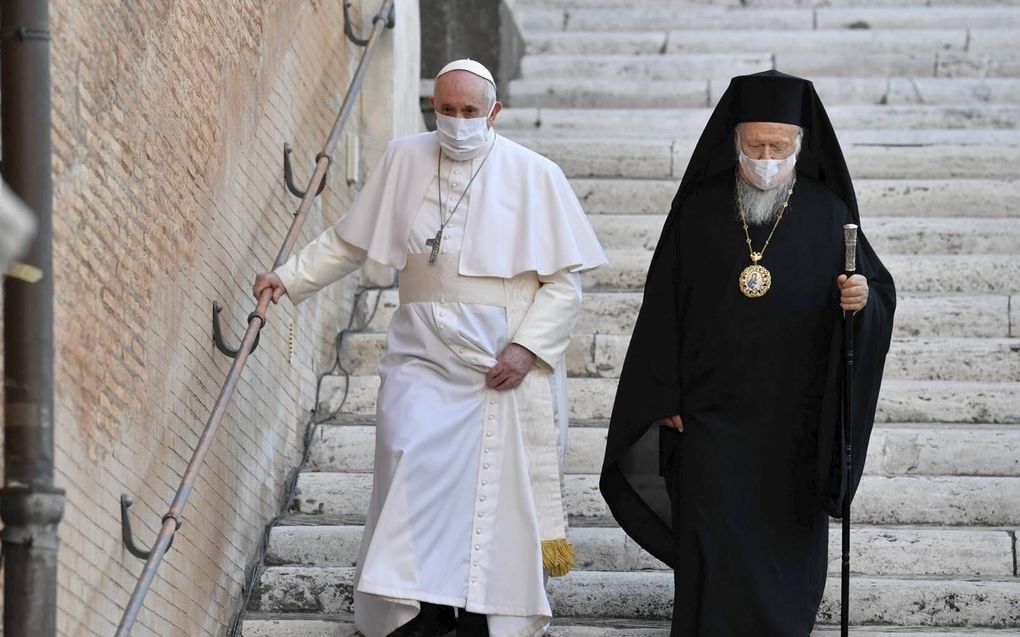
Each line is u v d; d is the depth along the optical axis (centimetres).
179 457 1770
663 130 3238
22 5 1355
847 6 3803
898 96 3338
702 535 1734
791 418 1762
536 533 1772
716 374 1775
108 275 1564
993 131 3050
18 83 1354
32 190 1351
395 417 1780
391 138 2647
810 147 1814
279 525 2081
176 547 1745
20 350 1346
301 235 2280
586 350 2425
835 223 1811
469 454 1794
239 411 1980
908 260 2588
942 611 1927
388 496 1733
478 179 1847
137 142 1645
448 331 1808
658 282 1841
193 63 1823
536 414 1816
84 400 1501
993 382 2362
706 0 3850
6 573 1332
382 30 2548
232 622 1933
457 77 1811
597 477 2169
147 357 1670
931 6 3797
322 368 2394
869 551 2005
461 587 1758
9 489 1331
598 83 3416
